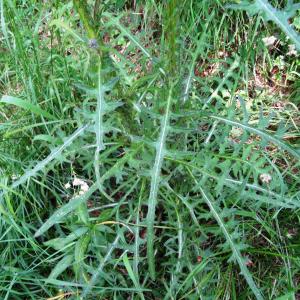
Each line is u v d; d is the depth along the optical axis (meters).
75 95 0.74
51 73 0.71
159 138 0.49
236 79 0.72
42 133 0.72
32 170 0.54
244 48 0.80
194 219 0.58
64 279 0.63
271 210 0.67
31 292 0.60
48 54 0.75
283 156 0.69
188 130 0.49
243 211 0.59
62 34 0.77
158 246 0.64
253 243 0.65
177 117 0.58
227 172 0.55
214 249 0.65
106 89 0.45
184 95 0.59
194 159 0.56
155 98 0.59
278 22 0.36
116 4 0.80
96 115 0.45
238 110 0.76
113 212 0.59
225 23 0.82
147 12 0.83
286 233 0.64
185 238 0.60
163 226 0.60
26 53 0.73
